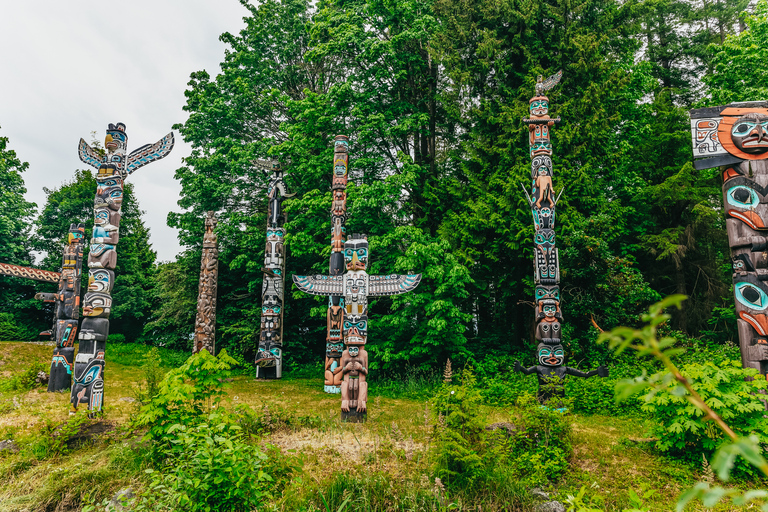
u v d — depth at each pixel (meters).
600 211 16.14
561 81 16.78
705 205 16.69
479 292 18.91
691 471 6.87
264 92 22.58
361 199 15.94
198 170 21.28
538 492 6.13
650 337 1.21
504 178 16.67
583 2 16.84
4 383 14.53
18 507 5.74
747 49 16.78
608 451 7.79
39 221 28.42
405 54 18.44
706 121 9.05
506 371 15.04
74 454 7.44
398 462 6.86
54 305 27.86
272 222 18.45
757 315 8.27
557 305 10.52
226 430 5.91
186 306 23.36
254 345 20.48
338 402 12.66
